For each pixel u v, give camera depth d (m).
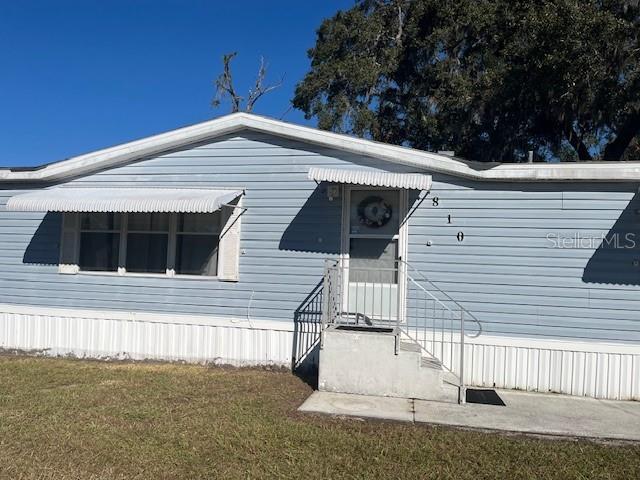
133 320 9.16
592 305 7.66
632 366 7.50
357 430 5.83
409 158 8.17
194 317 8.94
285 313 8.63
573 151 20.11
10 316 9.66
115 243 9.37
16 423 5.75
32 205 8.66
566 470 4.89
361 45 21.98
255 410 6.39
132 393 7.02
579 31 13.72
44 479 4.43
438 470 4.84
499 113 17.70
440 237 8.15
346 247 8.45
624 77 14.21
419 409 6.63
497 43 17.59
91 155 9.35
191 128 8.98
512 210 7.95
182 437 5.44
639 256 7.56
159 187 9.24
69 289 9.46
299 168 8.70
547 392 7.71
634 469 4.96
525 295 7.86
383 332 7.42
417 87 21.06
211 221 9.02
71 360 9.09
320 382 7.34
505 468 4.92
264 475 4.64
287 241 8.70
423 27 20.69
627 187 7.62
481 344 7.92
